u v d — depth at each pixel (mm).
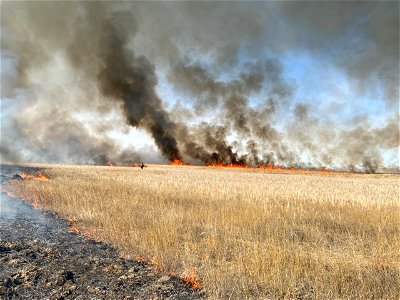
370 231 9430
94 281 5520
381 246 7449
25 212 11414
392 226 9703
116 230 8594
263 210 11766
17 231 8656
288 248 7199
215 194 16188
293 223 9969
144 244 7309
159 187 18938
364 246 8062
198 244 7695
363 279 5559
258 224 9711
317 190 20359
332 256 7020
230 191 17891
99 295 5000
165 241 7492
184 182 24000
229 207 12188
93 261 6508
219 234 8516
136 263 6492
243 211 11336
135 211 11180
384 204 13930
